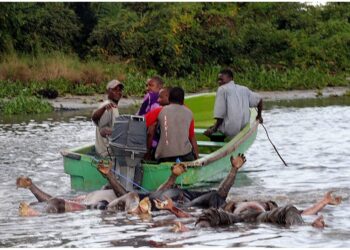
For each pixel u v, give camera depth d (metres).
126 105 43.97
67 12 57.34
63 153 18.53
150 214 14.98
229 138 21.23
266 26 62.22
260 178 19.84
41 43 55.56
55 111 40.81
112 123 18.03
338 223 14.02
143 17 59.09
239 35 60.84
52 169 21.36
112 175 15.94
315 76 57.34
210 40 58.72
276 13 67.56
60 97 46.41
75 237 13.27
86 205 15.69
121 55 56.22
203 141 21.14
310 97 50.84
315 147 25.64
